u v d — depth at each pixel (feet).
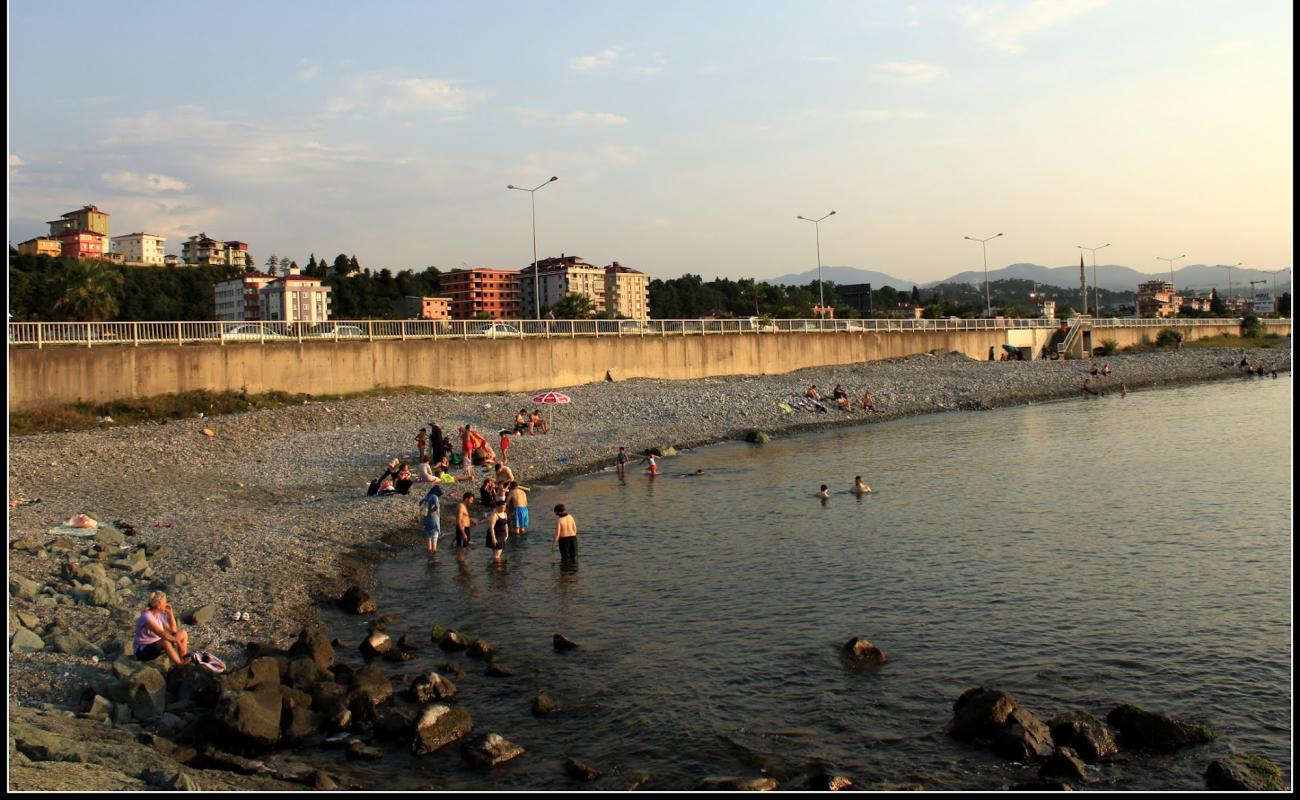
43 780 33.42
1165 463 116.47
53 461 109.81
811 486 108.78
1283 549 72.64
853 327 266.98
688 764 40.81
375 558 77.66
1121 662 51.24
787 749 41.98
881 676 50.14
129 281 479.82
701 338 219.82
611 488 110.93
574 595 66.64
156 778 35.68
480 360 179.22
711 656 53.72
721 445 147.02
